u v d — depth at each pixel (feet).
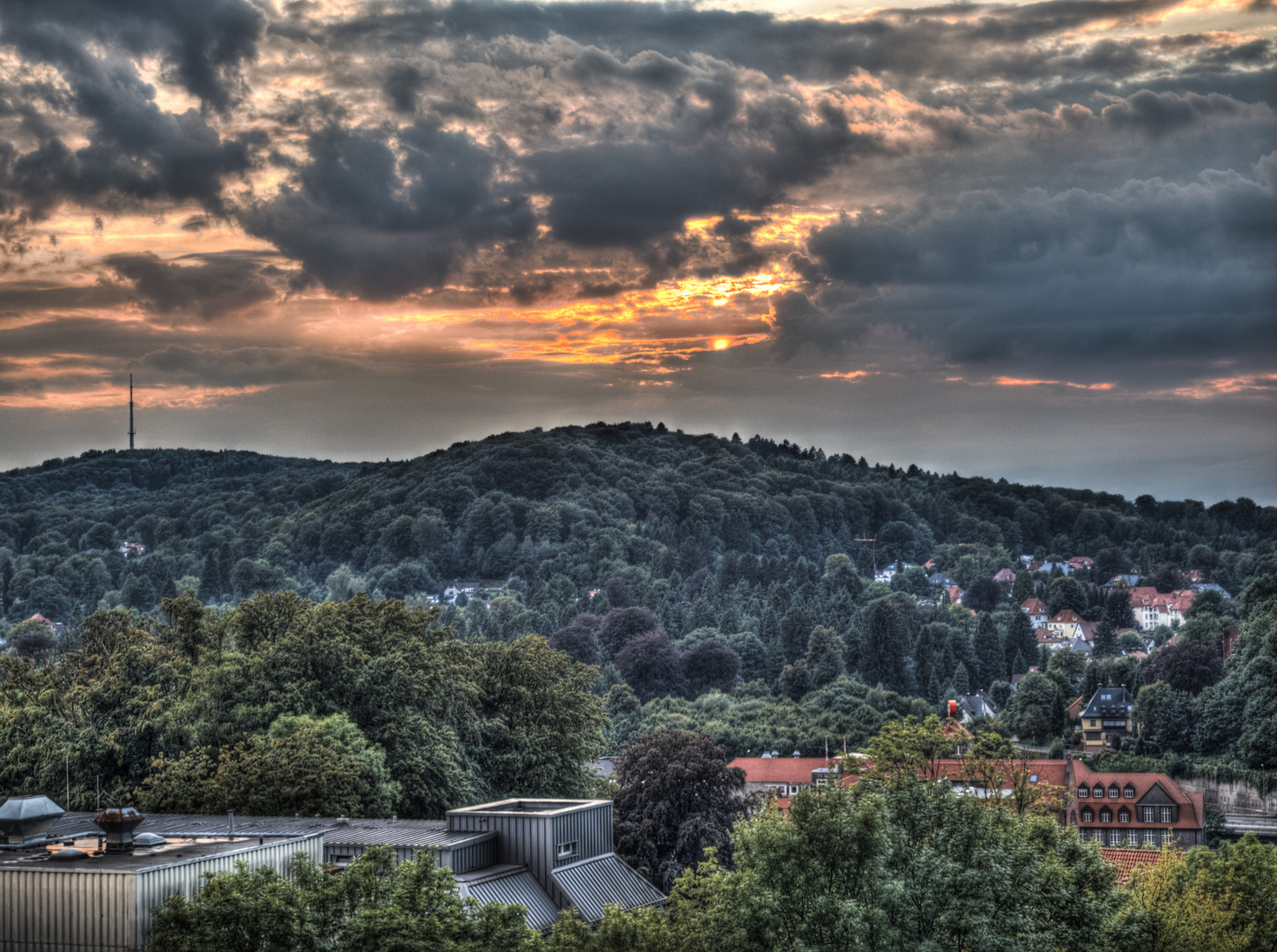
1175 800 480.23
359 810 241.96
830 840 150.61
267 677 287.28
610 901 197.06
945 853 156.97
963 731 254.68
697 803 303.48
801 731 568.41
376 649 315.58
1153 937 181.16
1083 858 178.70
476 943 135.23
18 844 156.97
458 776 281.54
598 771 377.30
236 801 236.84
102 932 138.82
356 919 133.80
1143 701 626.64
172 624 348.79
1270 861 214.90
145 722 280.10
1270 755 566.77
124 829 153.28
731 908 152.56
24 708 297.74
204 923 132.16
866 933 143.13
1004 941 146.20
